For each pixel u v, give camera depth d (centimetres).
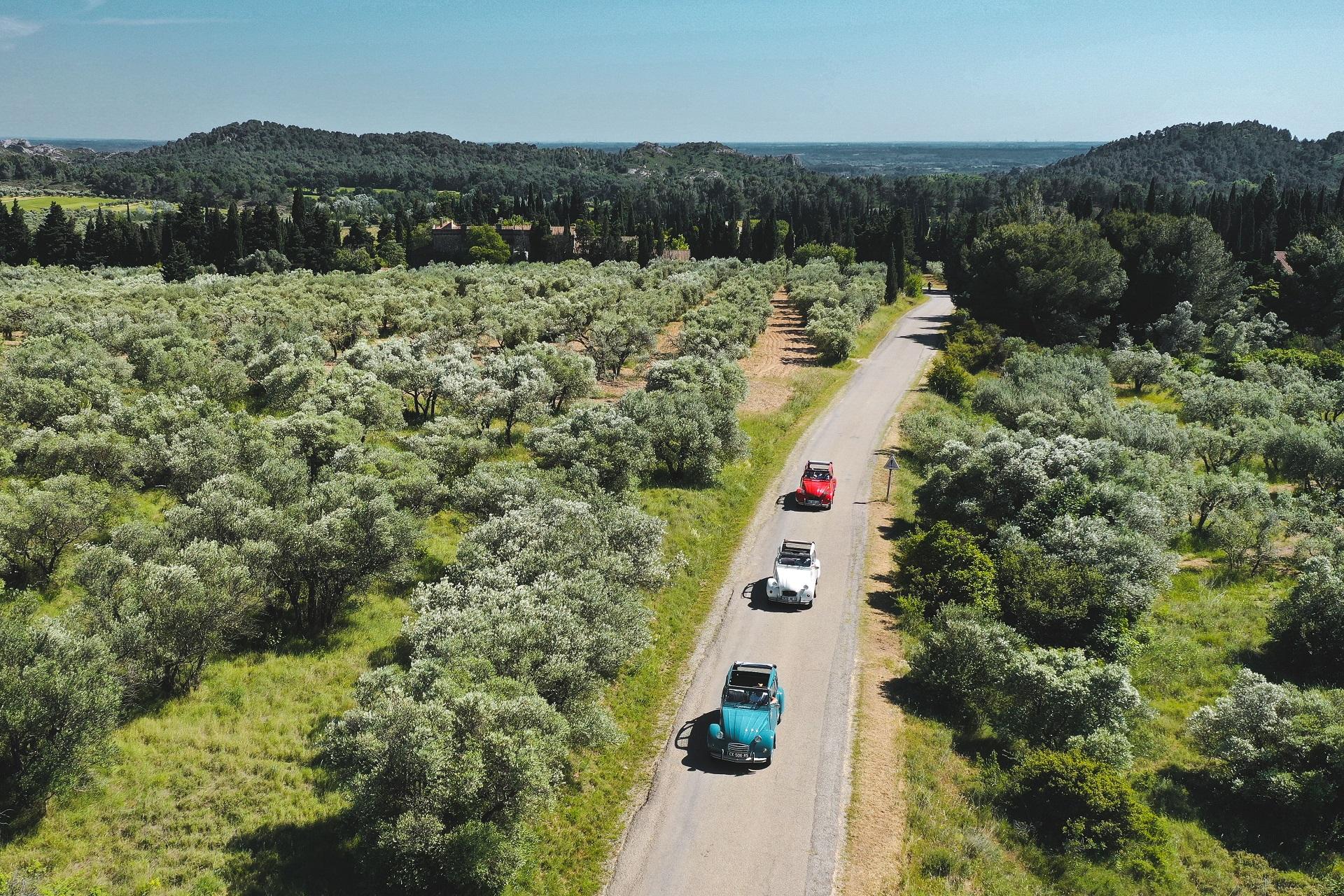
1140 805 1683
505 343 5597
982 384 5419
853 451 4191
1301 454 3872
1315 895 1583
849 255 11706
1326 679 2364
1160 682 2383
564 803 1638
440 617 1800
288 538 2173
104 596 1928
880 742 1877
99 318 5306
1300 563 3083
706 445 3462
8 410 3353
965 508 3166
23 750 1517
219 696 1927
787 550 2691
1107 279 7638
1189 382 5694
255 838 1506
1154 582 2759
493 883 1320
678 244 15775
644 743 1848
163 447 3012
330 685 2005
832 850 1536
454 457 3152
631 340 5400
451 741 1389
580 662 1681
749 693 1847
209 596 1891
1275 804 1806
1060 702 1947
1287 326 7850
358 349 4638
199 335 5250
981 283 7781
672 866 1489
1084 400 4638
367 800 1335
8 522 2225
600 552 2227
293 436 3175
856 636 2366
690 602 2550
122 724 1788
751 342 6644
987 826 1642
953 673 2052
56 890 1300
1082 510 3114
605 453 3114
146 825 1523
